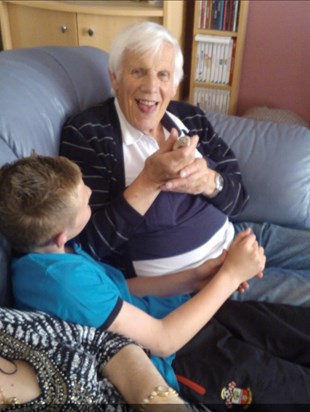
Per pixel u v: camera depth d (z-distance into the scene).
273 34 2.28
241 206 1.32
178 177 1.02
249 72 2.44
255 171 1.41
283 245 1.32
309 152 1.42
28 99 1.08
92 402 0.66
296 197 1.39
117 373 0.72
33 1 2.15
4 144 0.95
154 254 1.13
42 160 0.80
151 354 0.86
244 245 0.97
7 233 0.79
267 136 1.46
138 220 1.03
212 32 2.24
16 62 1.17
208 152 1.37
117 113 1.21
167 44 1.16
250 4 2.24
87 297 0.75
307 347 0.96
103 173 1.15
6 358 0.63
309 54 2.27
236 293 1.16
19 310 0.75
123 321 0.79
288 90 2.42
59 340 0.70
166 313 1.05
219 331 1.00
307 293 1.16
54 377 0.63
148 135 1.21
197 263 1.17
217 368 0.90
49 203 0.75
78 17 2.12
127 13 2.06
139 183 1.02
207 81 2.39
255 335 1.01
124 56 1.15
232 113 2.43
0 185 0.77
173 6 2.11
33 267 0.77
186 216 1.16
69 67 1.31
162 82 1.18
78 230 0.85
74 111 1.27
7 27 2.30
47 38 2.25
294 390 0.86
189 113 1.37
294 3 2.17
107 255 1.12
